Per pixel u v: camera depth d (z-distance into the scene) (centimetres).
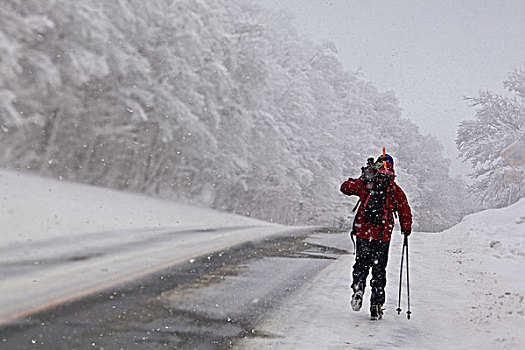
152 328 837
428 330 953
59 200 2800
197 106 5169
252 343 795
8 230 1834
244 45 5791
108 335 779
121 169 5744
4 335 741
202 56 5297
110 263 1447
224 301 1088
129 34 4884
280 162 6700
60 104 4412
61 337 752
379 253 1025
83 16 3959
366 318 1018
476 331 961
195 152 5638
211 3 5803
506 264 1975
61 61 4091
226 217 4038
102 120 5000
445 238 2909
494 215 2891
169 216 3300
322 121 8144
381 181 1045
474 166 7519
